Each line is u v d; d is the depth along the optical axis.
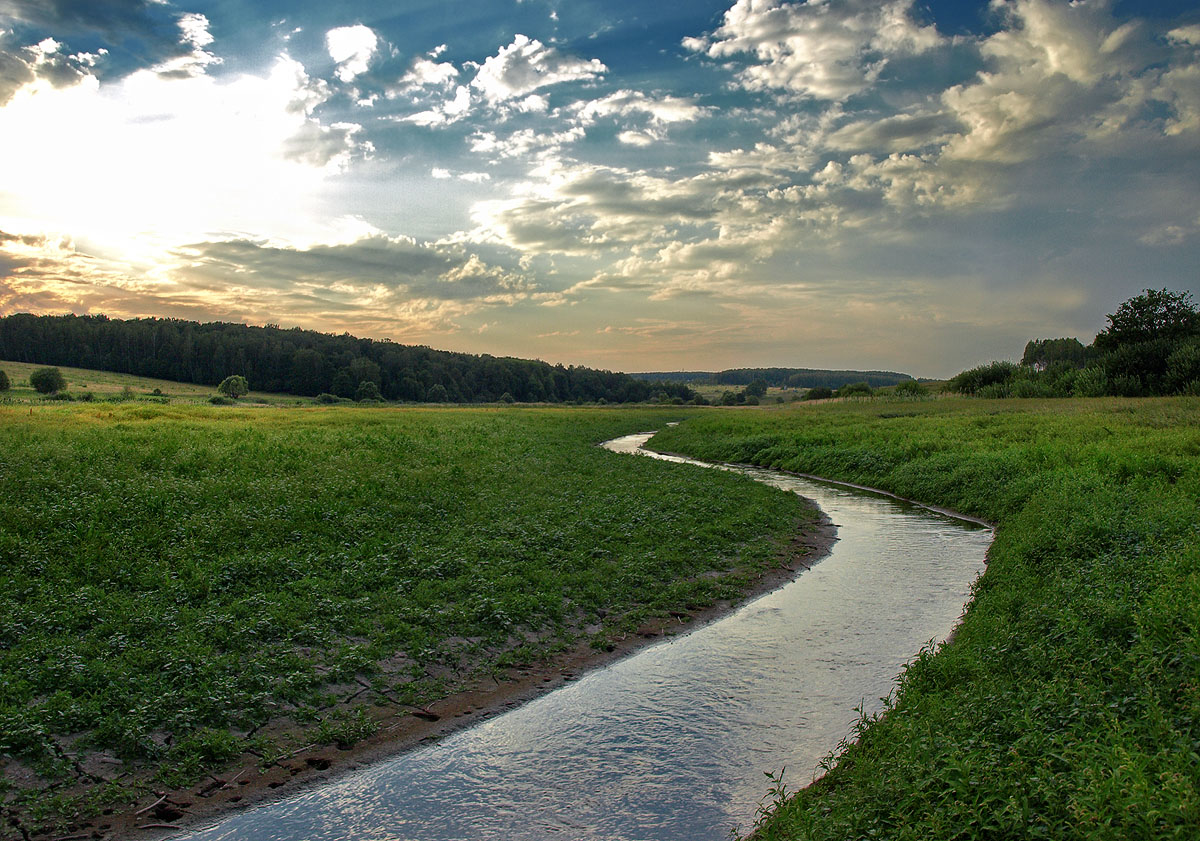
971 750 6.18
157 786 7.06
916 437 35.88
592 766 7.56
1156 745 5.88
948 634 11.30
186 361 127.00
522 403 149.12
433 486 20.55
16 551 12.31
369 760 7.75
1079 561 12.62
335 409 63.31
